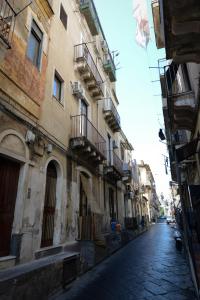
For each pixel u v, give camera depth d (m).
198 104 7.28
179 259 9.22
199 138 7.80
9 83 5.88
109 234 11.53
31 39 7.51
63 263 5.89
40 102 7.41
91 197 10.87
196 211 7.98
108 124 17.50
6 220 5.40
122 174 17.45
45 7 8.58
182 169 14.04
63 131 8.95
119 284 6.02
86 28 14.60
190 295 5.04
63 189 8.25
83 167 10.49
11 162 5.86
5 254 5.20
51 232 7.38
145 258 9.69
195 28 4.36
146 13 7.01
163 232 23.94
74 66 11.30
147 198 46.84
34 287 4.50
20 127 6.12
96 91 13.15
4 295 3.72
